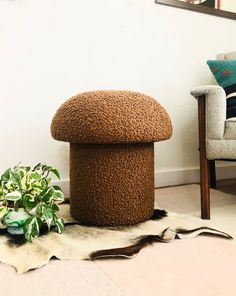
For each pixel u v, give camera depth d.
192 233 0.88
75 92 1.39
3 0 1.23
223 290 0.61
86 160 0.94
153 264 0.72
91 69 1.42
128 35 1.50
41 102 1.32
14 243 0.80
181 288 0.61
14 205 0.86
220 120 1.04
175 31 1.63
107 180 0.93
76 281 0.64
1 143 1.26
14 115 1.28
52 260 0.73
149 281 0.64
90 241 0.82
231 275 0.67
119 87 1.49
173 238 0.85
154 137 0.91
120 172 0.93
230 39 1.81
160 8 1.58
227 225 0.98
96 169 0.93
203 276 0.66
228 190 1.53
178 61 1.65
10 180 0.90
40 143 1.33
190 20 1.67
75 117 0.89
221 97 1.04
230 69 1.26
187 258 0.75
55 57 1.34
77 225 0.95
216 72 1.29
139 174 0.96
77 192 0.98
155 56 1.58
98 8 1.42
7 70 1.25
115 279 0.65
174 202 1.28
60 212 1.09
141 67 1.55
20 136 1.29
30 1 1.28
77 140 0.90
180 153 1.69
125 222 0.95
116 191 0.94
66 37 1.36
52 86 1.34
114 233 0.88
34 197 0.86
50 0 1.32
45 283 0.63
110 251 0.76
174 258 0.75
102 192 0.94
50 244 0.80
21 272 0.66
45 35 1.31
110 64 1.46
